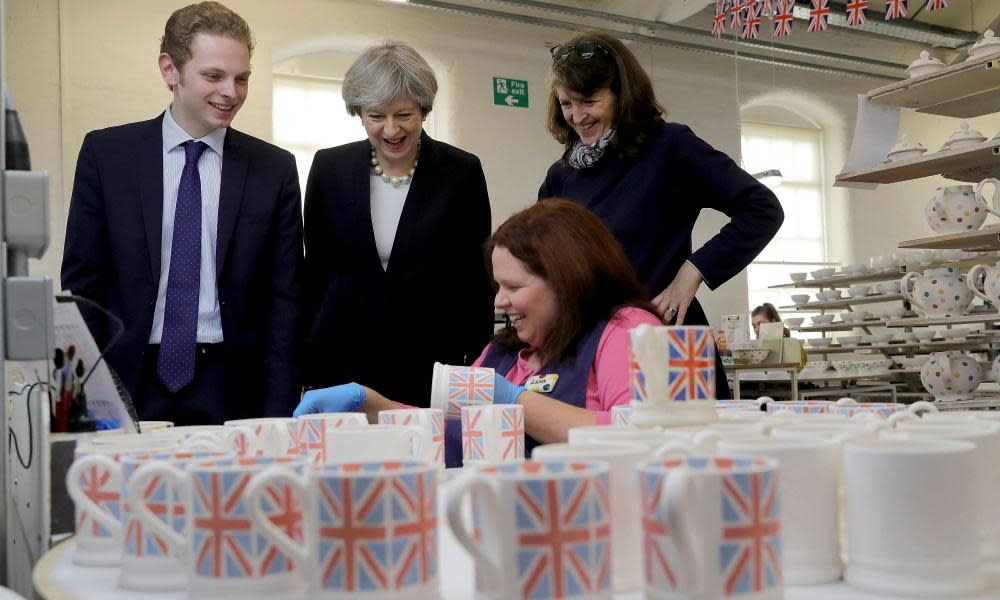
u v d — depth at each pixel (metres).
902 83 3.06
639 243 2.27
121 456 0.89
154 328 2.09
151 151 2.15
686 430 0.93
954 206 2.99
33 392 1.20
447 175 2.41
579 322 1.63
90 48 6.33
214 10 2.10
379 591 0.64
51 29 6.23
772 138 10.24
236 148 2.21
